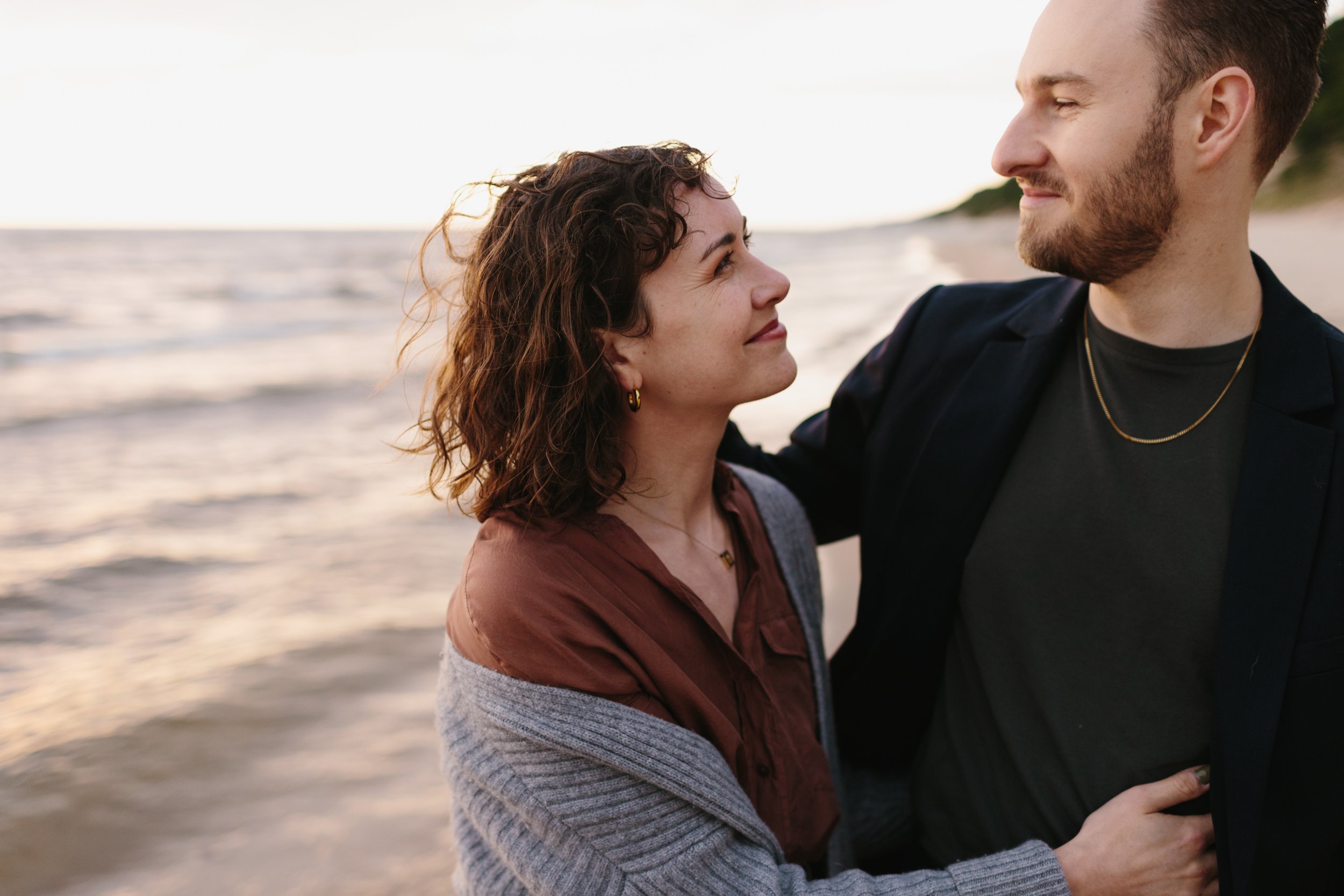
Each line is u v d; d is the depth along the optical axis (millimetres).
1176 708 1330
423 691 3656
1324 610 1183
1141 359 1367
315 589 4855
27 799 2936
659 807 1143
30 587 4969
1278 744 1201
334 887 2494
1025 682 1458
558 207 1201
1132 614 1359
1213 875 1255
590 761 1135
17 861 2621
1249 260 1312
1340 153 27656
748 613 1365
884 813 1714
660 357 1233
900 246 61719
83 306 24625
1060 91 1268
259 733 3338
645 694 1185
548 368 1223
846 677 1753
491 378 1265
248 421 9883
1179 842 1234
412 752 3209
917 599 1582
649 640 1197
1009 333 1599
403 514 6281
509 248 1240
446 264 1334
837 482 1833
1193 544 1312
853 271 33094
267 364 14648
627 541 1252
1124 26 1214
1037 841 1287
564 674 1135
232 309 25141
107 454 8430
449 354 1330
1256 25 1169
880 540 1662
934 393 1630
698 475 1353
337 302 27625
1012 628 1471
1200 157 1218
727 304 1214
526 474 1256
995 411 1526
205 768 3117
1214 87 1188
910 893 1202
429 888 2477
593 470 1229
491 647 1170
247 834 2750
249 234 83812
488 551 1239
